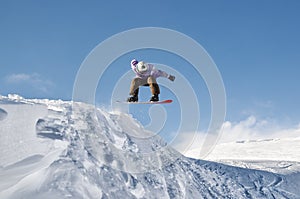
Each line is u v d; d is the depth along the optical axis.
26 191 6.41
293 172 20.38
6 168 7.27
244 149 51.94
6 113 9.65
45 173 7.11
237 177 16.09
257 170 18.45
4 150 7.89
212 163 16.58
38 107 10.67
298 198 16.56
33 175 6.90
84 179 7.61
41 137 8.84
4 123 9.06
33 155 7.94
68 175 7.41
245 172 17.23
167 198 9.84
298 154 45.53
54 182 6.95
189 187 11.69
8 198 6.13
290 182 18.28
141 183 9.50
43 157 7.93
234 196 13.84
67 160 8.02
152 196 9.33
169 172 11.63
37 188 6.59
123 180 8.95
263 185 16.42
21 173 7.09
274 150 48.97
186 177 12.38
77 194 6.91
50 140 8.83
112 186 8.22
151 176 10.31
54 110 10.85
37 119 9.78
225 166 16.86
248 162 23.11
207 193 12.55
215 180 14.45
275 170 20.22
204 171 14.73
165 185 10.48
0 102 10.39
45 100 12.04
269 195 15.62
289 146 51.22
